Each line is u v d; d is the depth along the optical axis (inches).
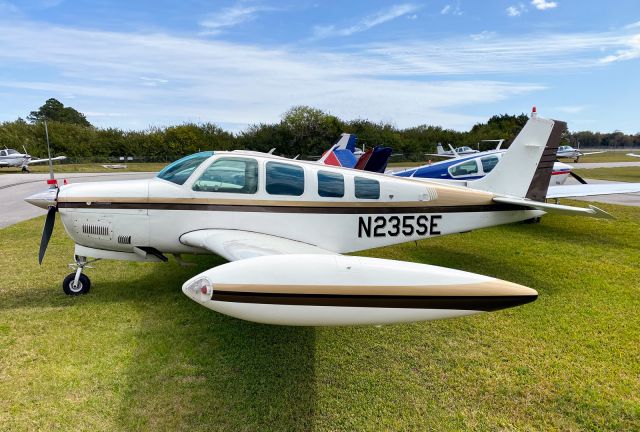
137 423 94.0
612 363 126.2
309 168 168.1
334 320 103.9
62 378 110.4
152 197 158.6
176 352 126.0
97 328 140.9
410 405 104.3
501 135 1791.3
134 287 183.2
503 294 103.0
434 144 1727.4
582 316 160.1
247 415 98.0
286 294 100.7
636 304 172.6
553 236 312.5
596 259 244.8
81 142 1369.3
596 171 975.6
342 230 170.9
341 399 105.8
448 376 117.6
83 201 157.5
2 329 138.2
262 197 162.4
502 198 191.2
